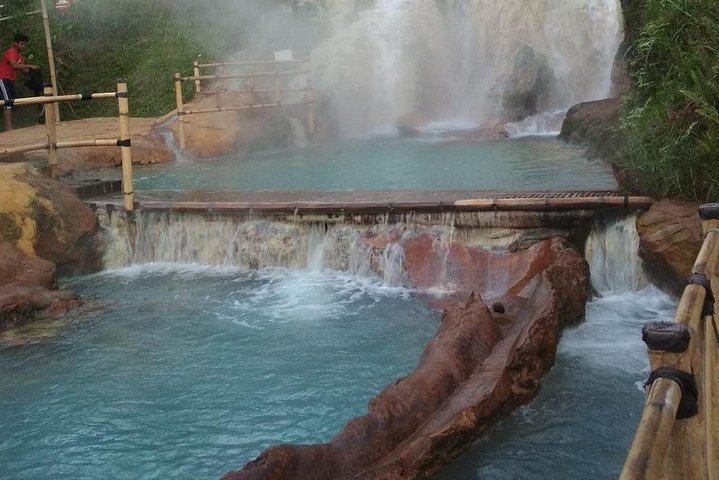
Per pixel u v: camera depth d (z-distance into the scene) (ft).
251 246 23.61
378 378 15.90
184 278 23.30
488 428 13.23
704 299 8.39
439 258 21.08
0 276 20.93
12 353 17.95
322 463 11.20
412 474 11.46
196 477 12.67
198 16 56.59
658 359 6.95
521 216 20.52
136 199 26.89
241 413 14.74
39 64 51.49
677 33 22.17
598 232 20.24
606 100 38.60
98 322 19.81
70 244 24.02
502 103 45.93
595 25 48.06
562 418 13.75
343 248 22.48
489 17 51.26
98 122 45.11
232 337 18.42
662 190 20.13
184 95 47.91
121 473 12.89
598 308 18.93
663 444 5.91
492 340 15.19
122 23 55.21
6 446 13.88
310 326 18.84
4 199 23.25
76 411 15.10
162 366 16.98
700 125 19.67
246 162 38.63
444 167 32.58
